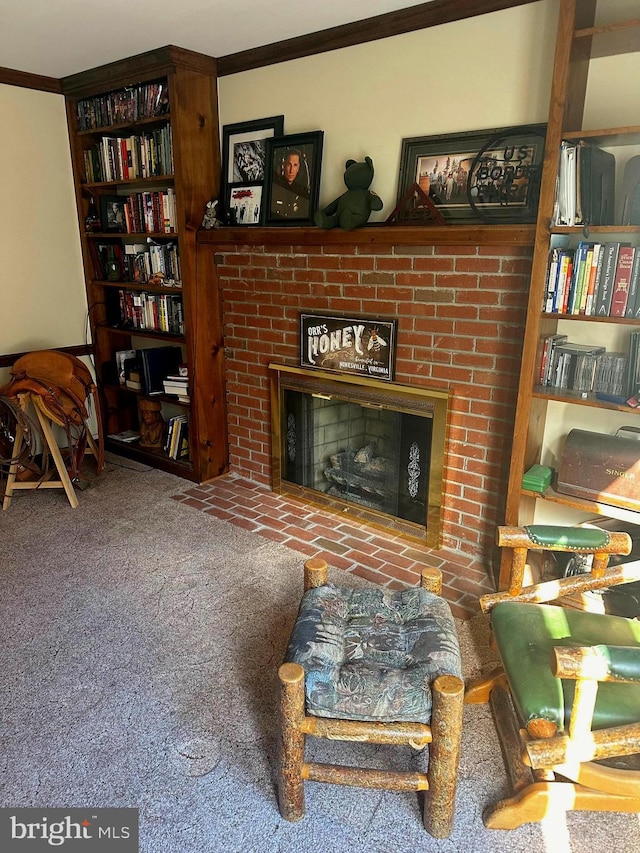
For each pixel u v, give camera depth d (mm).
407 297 2566
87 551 2750
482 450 2529
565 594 1807
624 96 2004
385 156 2574
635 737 1318
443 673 1446
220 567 2623
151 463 3750
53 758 1651
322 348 2908
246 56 2893
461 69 2295
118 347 4031
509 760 1610
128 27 2549
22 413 3107
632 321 1918
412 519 2852
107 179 3523
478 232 2219
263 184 2943
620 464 2107
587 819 1498
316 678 1448
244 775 1611
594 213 1938
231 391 3457
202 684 1935
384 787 1444
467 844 1438
